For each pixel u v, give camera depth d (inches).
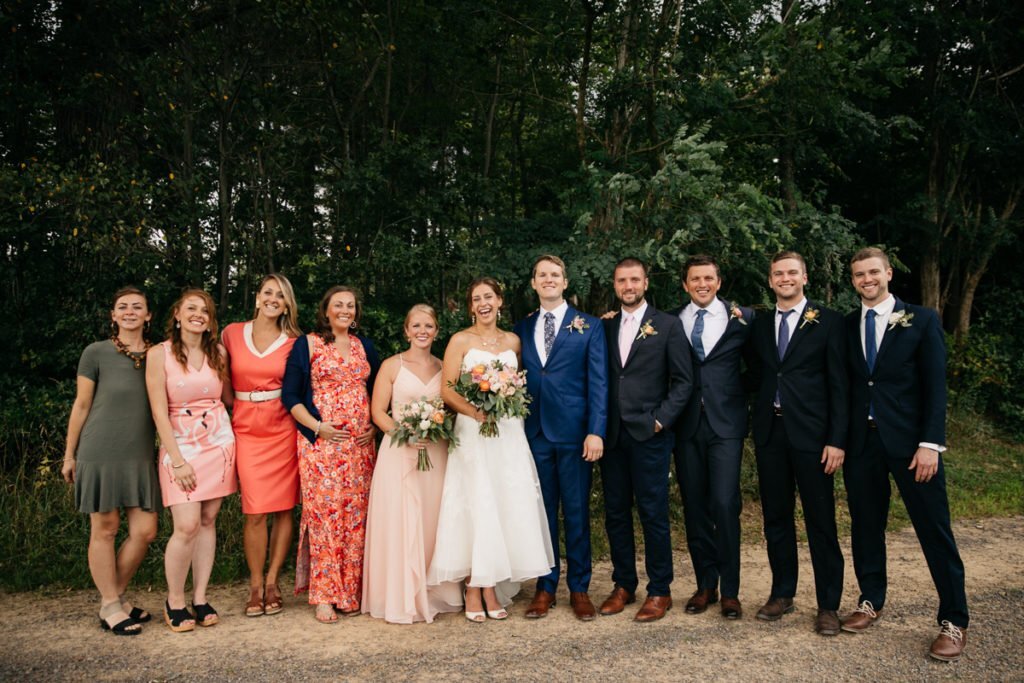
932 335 132.1
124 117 273.7
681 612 150.0
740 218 224.4
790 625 142.1
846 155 360.2
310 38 305.7
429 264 267.9
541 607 149.0
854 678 118.4
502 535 145.6
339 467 149.6
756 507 237.0
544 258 154.3
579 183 258.4
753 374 152.7
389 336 262.2
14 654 130.0
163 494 141.1
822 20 296.4
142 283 256.4
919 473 128.3
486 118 353.4
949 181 410.3
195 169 292.8
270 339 152.0
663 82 256.2
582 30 269.4
